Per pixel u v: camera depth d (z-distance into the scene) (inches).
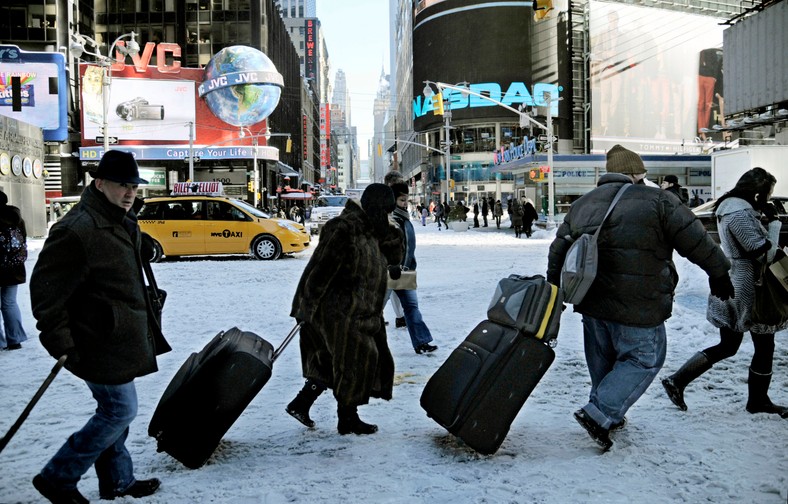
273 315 378.3
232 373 155.1
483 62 3056.1
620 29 2682.1
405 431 180.4
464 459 157.8
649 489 137.5
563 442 168.2
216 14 2534.5
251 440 175.0
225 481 147.5
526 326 157.8
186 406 153.8
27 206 1390.3
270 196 2736.2
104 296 126.7
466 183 3213.6
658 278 157.2
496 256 747.4
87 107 2190.0
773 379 215.2
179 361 271.1
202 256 812.0
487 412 156.1
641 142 2728.8
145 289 135.9
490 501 133.4
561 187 1438.2
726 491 134.9
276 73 2220.7
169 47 2281.0
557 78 2893.7
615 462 153.2
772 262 180.9
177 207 741.3
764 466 146.8
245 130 2357.3
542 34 2930.6
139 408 206.5
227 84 2165.4
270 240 749.9
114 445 138.8
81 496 133.0
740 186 186.1
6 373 253.0
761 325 179.2
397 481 145.4
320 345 171.3
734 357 242.7
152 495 140.5
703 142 2797.7
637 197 158.7
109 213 128.0
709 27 2815.0
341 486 143.3
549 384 224.2
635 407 195.3
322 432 180.7
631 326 157.0
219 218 746.2
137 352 130.4
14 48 2030.0
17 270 296.5
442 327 327.6
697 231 154.4
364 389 169.3
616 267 157.2
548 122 1242.0
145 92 2255.2
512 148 1658.5
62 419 194.5
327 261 164.7
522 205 1200.8
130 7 2518.5
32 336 331.0
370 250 171.2
